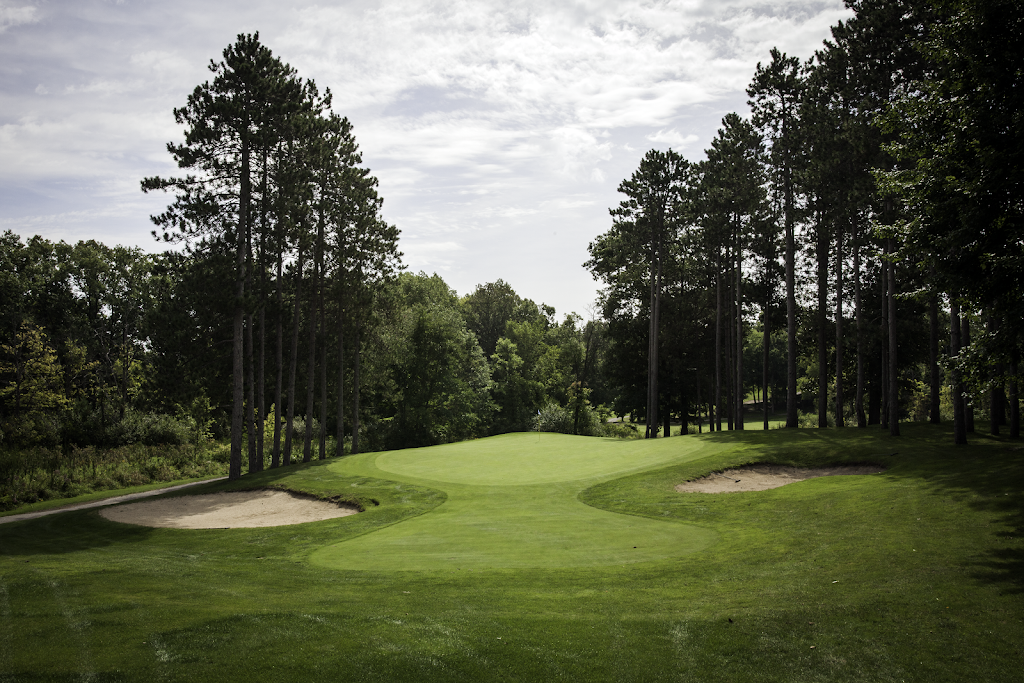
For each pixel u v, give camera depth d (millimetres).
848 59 31625
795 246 42625
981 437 29562
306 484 25844
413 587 10734
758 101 40594
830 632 8188
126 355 59531
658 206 44469
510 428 64875
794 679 7020
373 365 48938
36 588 9836
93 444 48031
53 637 7578
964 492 15789
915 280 33781
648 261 46469
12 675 6434
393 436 52375
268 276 36656
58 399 50438
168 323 31906
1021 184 13023
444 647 7688
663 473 24312
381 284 42562
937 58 14711
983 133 13297
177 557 15180
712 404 58250
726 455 26531
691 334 54438
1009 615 8336
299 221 35312
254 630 8023
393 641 7824
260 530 18547
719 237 43844
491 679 6934
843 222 36875
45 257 60750
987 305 14656
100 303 60219
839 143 33281
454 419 54812
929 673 7051
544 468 27422
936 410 35719
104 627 7945
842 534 13539
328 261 39312
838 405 39781
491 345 87188
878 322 43781
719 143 46250
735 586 10414
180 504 24531
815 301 45125
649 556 12953
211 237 31625
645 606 9398
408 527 17422
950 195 14211
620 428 70250
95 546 17719
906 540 12359
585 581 10977
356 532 17516
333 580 11477
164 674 6605
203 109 31094
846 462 24156
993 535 11992
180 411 54438
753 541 13875
